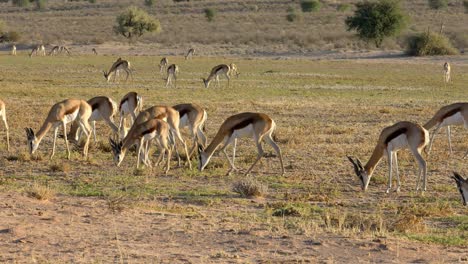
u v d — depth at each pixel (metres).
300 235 14.40
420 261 12.68
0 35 114.19
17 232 13.66
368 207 18.77
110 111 26.97
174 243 13.41
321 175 23.39
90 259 12.00
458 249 13.80
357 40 107.31
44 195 17.58
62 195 19.03
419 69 75.44
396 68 76.12
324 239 14.04
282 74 67.44
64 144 28.80
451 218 17.62
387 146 20.67
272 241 13.78
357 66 77.88
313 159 26.12
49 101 43.25
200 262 12.00
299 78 63.97
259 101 45.69
